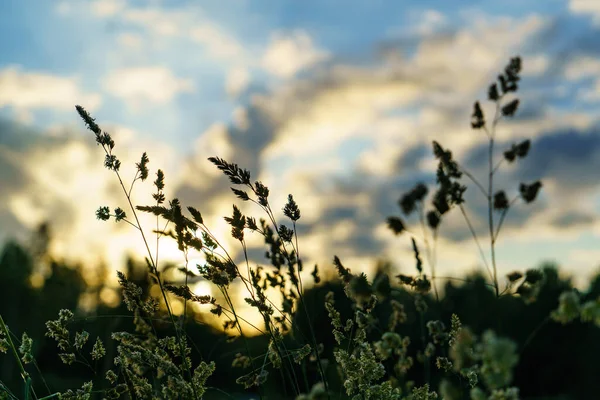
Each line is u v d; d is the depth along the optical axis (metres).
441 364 2.86
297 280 3.04
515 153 2.86
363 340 3.18
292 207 3.04
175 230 3.00
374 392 2.96
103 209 3.02
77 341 3.23
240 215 3.02
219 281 3.02
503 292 2.60
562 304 2.03
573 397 29.33
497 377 1.70
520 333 28.98
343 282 3.06
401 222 2.54
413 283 2.62
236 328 3.23
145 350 3.01
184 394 2.91
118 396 3.12
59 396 3.15
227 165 2.98
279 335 3.30
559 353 29.41
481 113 3.06
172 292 3.04
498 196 2.69
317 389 2.09
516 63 3.11
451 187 2.69
